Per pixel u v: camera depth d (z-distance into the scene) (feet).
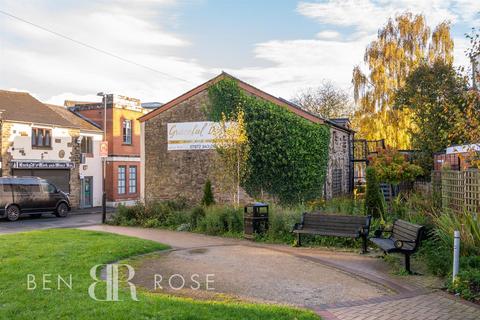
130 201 121.08
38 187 81.46
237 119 67.21
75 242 39.68
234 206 55.88
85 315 18.61
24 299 21.22
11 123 88.28
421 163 71.20
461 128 32.30
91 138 110.22
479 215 30.78
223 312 19.43
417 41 106.83
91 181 110.11
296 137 70.08
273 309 20.31
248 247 40.70
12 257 31.91
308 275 28.96
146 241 41.50
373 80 109.50
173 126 76.69
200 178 74.59
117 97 118.01
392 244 31.86
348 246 40.19
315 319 19.17
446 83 73.77
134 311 19.03
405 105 86.33
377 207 44.80
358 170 111.04
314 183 70.03
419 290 25.08
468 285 24.14
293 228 41.81
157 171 77.61
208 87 74.28
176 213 61.05
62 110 117.19
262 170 70.49
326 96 169.78
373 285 26.40
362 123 110.73
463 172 37.35
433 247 32.07
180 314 18.72
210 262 33.12
